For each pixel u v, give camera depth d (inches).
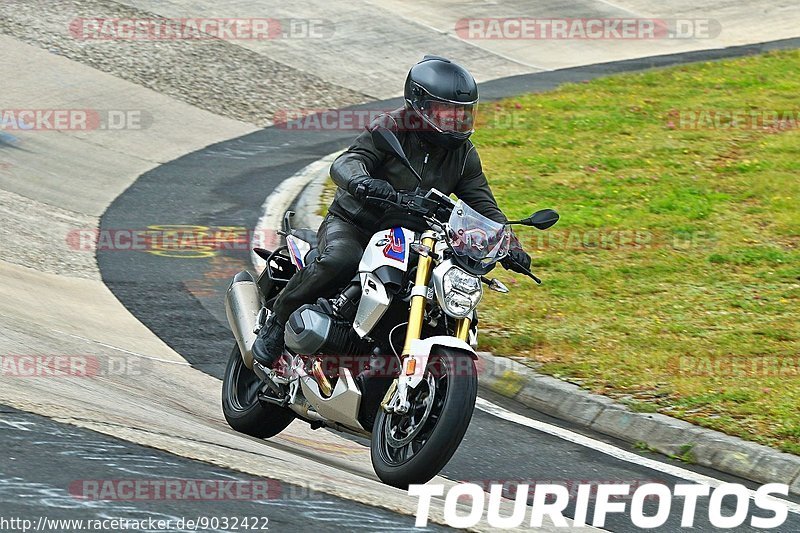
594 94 2933.1
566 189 2084.2
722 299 1501.0
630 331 1365.7
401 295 813.2
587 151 2369.6
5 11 2994.6
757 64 3267.7
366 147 857.5
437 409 778.8
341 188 854.5
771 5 4138.8
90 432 722.8
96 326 1261.1
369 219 865.5
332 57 3198.8
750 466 1008.9
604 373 1218.6
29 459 650.8
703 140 2437.3
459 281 778.2
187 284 1514.5
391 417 804.0
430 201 812.0
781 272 1617.9
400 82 3125.0
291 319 856.3
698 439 1051.9
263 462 743.7
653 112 2716.5
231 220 1886.1
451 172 879.7
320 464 836.0
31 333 1123.3
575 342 1318.9
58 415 745.0
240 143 2479.1
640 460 1031.0
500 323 1385.3
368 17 3555.6
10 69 2647.6
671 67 3267.7
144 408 893.2
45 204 1865.2
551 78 3223.4
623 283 1568.7
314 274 861.2
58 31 2942.9
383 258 816.3
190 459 707.4
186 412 976.3
